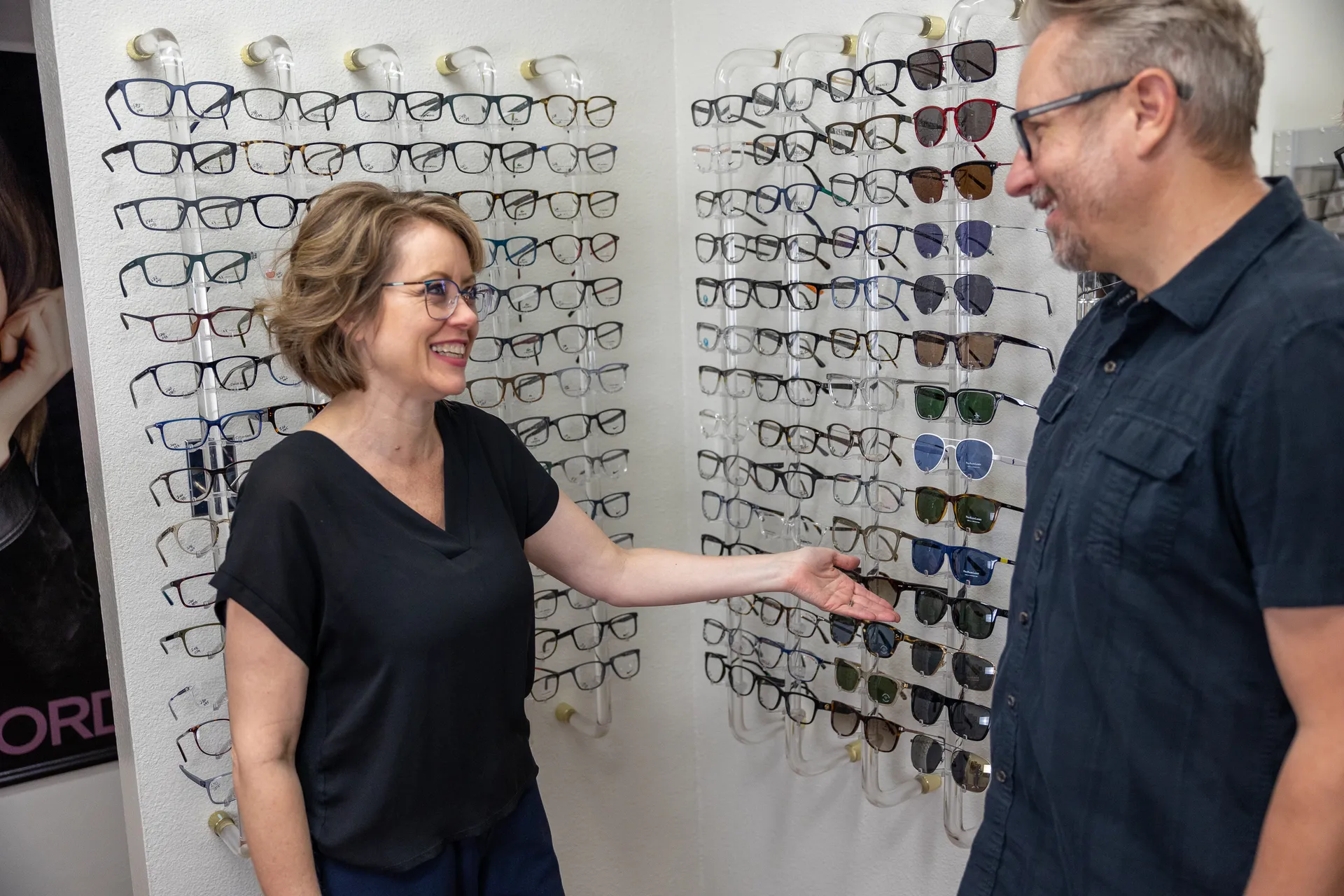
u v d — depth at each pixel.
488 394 1.84
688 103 2.04
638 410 2.10
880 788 1.79
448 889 1.35
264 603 1.21
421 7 1.75
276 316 1.29
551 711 2.05
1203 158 0.91
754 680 1.95
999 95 1.46
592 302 2.00
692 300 2.10
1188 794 0.96
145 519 1.58
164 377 1.58
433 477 1.38
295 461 1.26
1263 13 1.19
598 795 2.16
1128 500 0.95
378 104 1.69
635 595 1.59
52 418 2.01
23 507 2.00
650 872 2.28
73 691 2.10
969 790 1.56
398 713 1.28
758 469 1.87
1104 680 0.99
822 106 1.75
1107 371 1.03
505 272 1.80
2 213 1.90
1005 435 1.53
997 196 1.50
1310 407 0.82
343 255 1.25
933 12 1.53
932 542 1.56
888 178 1.58
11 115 1.89
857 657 1.85
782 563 1.56
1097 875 1.03
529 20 1.87
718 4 1.94
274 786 1.23
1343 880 0.84
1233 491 0.88
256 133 1.62
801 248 1.73
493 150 1.77
